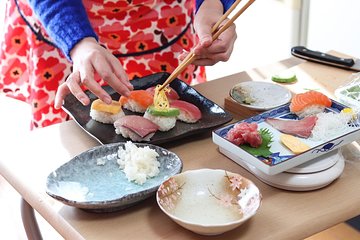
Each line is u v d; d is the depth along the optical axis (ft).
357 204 3.25
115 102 4.18
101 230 3.07
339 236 4.50
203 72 6.02
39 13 4.43
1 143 3.99
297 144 3.45
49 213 3.27
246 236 2.98
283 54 8.46
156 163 3.51
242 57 9.28
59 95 4.07
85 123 4.13
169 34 5.51
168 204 3.11
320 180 3.33
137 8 5.28
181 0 5.41
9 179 3.65
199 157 3.76
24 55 6.01
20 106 8.95
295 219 3.11
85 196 3.30
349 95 4.33
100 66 3.91
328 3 7.57
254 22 8.79
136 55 5.52
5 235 6.85
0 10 9.25
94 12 5.21
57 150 3.88
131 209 3.23
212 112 4.21
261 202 3.14
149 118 3.99
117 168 3.56
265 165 3.26
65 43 4.24
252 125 3.58
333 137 3.56
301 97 3.92
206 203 3.17
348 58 5.08
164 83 4.25
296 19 8.01
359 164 3.62
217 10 4.58
